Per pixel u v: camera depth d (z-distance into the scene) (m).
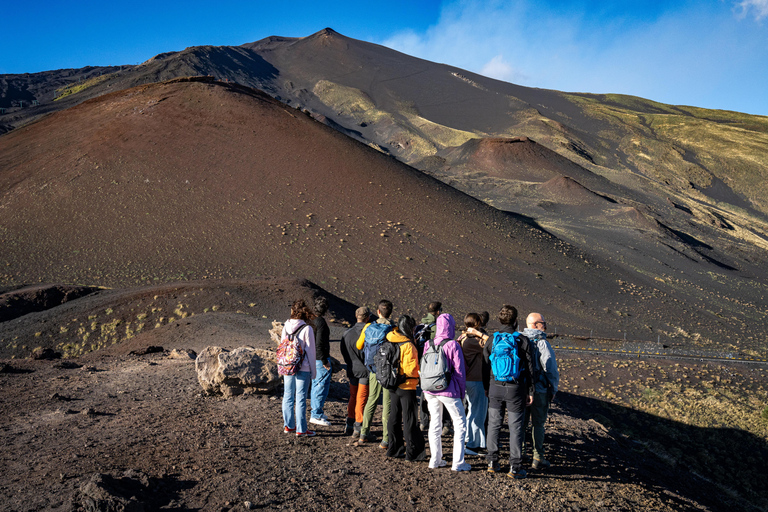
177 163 68.81
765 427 23.58
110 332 26.69
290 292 32.00
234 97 88.81
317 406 6.81
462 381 5.21
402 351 5.31
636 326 48.09
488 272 56.31
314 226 59.56
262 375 8.27
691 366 33.62
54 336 26.59
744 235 126.62
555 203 117.81
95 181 63.00
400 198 71.50
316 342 6.60
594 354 35.19
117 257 48.38
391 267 53.12
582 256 69.69
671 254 83.44
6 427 6.27
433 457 5.26
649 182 171.62
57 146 72.62
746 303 64.06
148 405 7.71
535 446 5.59
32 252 48.34
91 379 10.02
